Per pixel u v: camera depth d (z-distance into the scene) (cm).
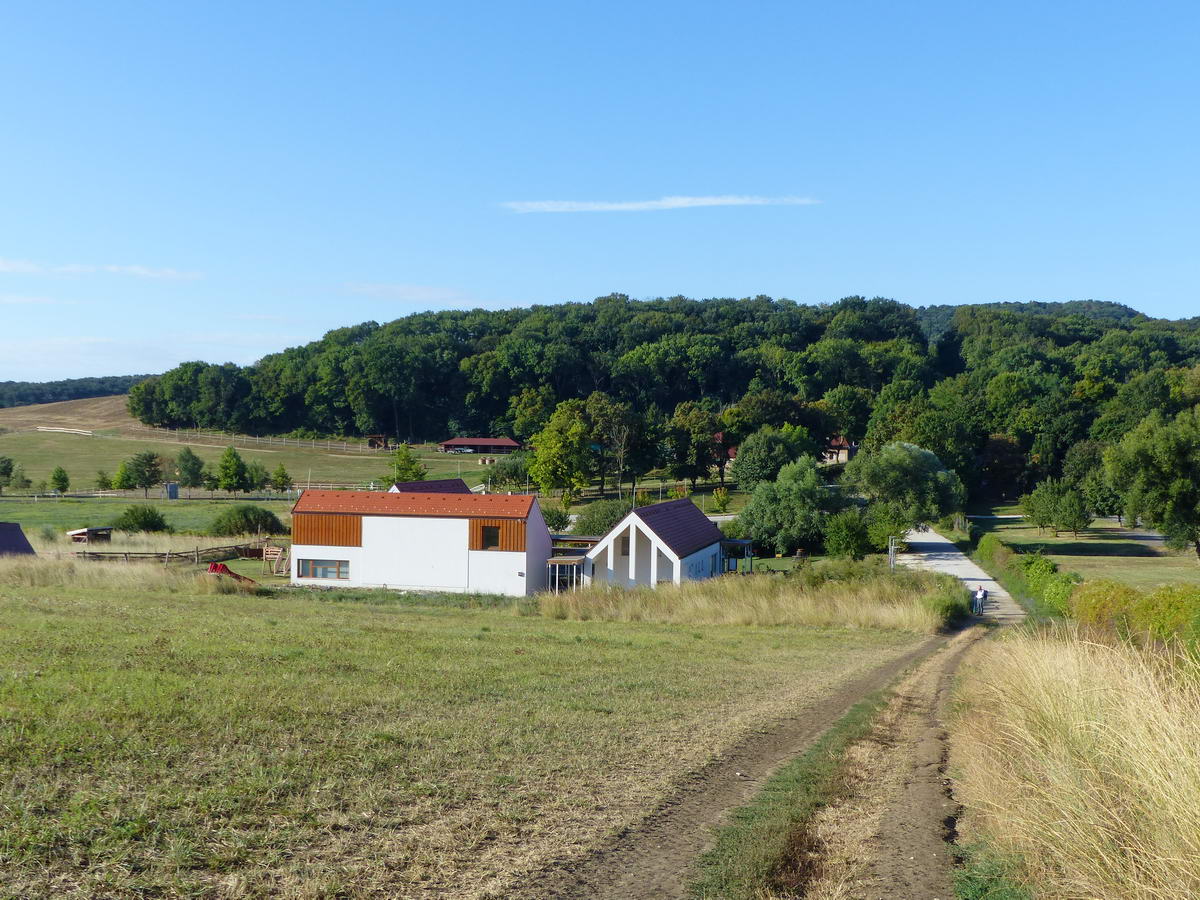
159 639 1777
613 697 1522
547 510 6894
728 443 11469
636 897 686
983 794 963
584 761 1067
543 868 732
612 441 10175
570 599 3450
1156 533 7850
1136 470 6353
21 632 1750
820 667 2162
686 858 774
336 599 3644
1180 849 656
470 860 739
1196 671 919
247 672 1473
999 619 3809
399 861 725
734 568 5609
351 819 810
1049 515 7600
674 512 5003
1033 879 729
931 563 6081
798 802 951
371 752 1027
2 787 804
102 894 621
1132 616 2255
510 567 4481
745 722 1384
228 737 1034
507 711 1329
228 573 4053
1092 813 736
